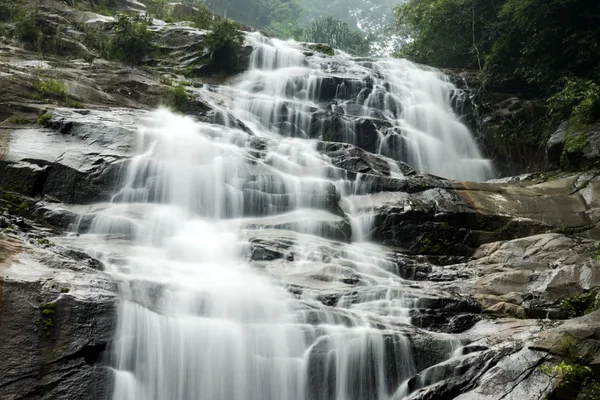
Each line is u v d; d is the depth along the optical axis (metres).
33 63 15.44
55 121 12.10
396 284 10.00
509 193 13.74
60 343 6.85
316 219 11.45
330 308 8.48
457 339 8.24
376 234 12.25
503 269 10.91
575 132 16.38
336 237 11.44
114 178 11.20
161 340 7.36
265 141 13.94
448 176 18.72
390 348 7.93
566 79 19.20
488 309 9.52
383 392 7.81
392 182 13.28
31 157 10.98
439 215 12.53
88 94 14.45
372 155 14.47
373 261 10.75
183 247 10.05
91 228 10.08
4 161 10.77
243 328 7.70
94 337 7.04
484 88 21.61
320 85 18.95
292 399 7.59
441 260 11.84
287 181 12.24
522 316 9.38
